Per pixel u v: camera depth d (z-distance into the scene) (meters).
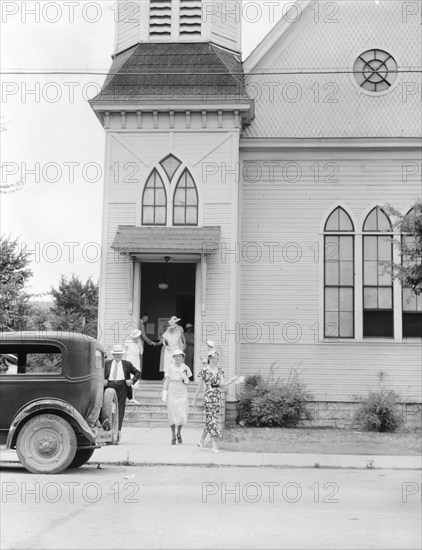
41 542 7.14
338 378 21.61
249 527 8.02
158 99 20.98
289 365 21.75
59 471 11.83
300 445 16.39
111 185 21.28
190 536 7.50
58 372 12.12
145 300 24.78
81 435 12.30
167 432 18.03
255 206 22.27
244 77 22.61
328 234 22.09
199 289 20.88
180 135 21.33
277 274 22.03
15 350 12.21
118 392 15.77
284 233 22.16
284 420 20.17
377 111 22.41
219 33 23.03
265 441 17.06
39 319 39.66
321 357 21.72
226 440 16.95
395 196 22.06
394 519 8.65
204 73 21.55
